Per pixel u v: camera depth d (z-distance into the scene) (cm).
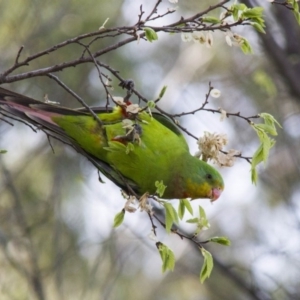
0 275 1237
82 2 1419
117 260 1270
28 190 1395
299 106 1332
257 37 1203
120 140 667
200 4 1441
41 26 1359
